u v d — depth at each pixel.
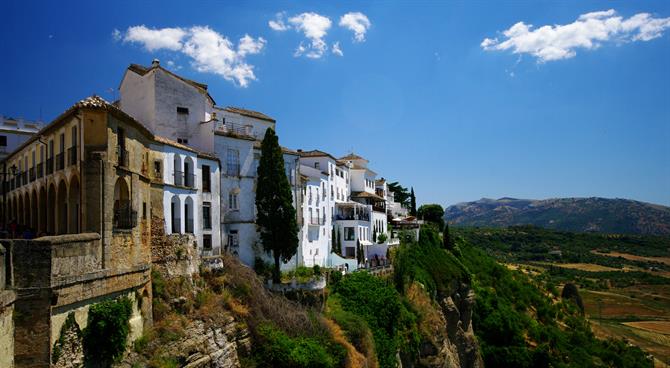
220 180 45.53
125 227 28.58
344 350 40.25
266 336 37.22
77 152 26.03
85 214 24.88
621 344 97.31
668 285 173.25
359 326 45.31
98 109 25.64
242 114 55.59
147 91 45.69
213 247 41.44
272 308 40.00
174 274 34.31
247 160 49.44
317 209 62.84
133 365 26.33
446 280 77.06
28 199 36.50
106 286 24.77
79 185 25.52
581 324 99.56
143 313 29.23
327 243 65.38
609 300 152.88
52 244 20.58
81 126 25.58
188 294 34.47
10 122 57.00
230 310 36.59
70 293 21.64
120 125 27.92
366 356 44.22
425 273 75.00
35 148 35.22
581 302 120.50
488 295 86.81
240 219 48.25
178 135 46.06
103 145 25.70
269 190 46.88
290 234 46.62
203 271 37.78
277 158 47.47
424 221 109.06
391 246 74.88
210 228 41.47
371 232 76.19
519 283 102.75
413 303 64.88
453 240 99.00
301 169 63.19
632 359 89.88
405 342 54.91
